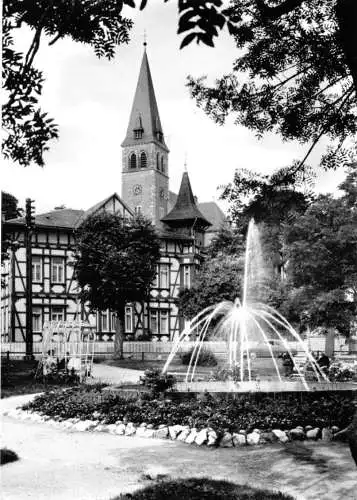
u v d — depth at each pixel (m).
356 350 42.66
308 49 9.59
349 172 27.55
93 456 9.78
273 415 11.24
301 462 8.89
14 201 49.81
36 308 47.38
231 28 5.02
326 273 28.00
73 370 23.97
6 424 13.42
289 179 10.21
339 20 5.99
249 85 10.12
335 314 28.36
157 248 42.09
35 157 7.97
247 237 10.84
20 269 47.06
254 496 6.98
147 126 83.25
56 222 49.31
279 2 8.85
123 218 41.97
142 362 34.88
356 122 10.00
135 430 11.83
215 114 10.40
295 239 27.81
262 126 10.34
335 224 27.55
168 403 12.59
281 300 31.41
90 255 39.59
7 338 47.06
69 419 13.21
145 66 85.31
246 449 10.06
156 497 7.05
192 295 36.59
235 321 23.55
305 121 10.14
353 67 5.95
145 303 53.56
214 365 30.91
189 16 4.90
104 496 7.29
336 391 13.12
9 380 23.45
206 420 11.36
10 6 7.84
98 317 50.16
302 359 28.80
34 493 7.48
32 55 7.84
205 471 8.55
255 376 17.16
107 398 13.58
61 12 8.20
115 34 8.77
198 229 66.31
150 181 82.06
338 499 7.00
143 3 5.63
